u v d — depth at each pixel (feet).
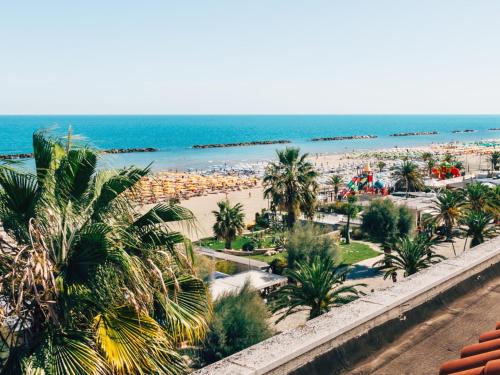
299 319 78.54
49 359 16.07
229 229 134.41
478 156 466.70
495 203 129.18
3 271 17.33
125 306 17.63
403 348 15.48
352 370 14.20
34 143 18.99
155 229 19.71
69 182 19.03
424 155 365.81
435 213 146.92
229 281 85.40
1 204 18.03
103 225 17.67
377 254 125.70
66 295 17.53
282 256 129.90
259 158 478.18
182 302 20.11
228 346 52.34
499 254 23.02
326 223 149.79
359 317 15.40
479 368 11.80
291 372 13.35
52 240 18.15
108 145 597.52
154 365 17.62
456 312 18.03
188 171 356.59
